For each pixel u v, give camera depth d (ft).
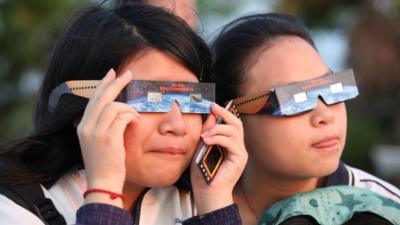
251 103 9.30
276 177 9.45
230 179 8.64
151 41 8.34
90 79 8.45
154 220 9.00
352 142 31.40
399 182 30.99
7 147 8.80
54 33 10.40
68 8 27.89
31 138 8.80
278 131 9.09
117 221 7.63
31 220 8.09
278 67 9.20
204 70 9.21
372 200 8.73
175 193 9.36
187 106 8.34
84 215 7.62
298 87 9.05
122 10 8.90
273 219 8.83
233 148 8.63
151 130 8.12
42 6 28.96
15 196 8.30
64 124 8.59
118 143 7.78
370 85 36.11
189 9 11.77
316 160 9.06
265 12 10.96
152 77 8.21
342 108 9.36
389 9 36.63
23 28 28.84
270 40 9.49
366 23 36.37
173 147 8.14
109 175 7.76
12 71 30.09
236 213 8.47
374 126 35.55
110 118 7.77
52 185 8.79
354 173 10.21
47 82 8.99
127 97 8.05
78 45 8.63
